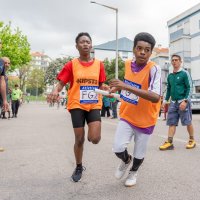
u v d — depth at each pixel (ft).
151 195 12.88
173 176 15.72
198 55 146.10
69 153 21.75
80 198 12.56
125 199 12.43
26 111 85.56
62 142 26.84
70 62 14.78
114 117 55.21
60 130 36.11
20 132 34.04
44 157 20.39
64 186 14.14
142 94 12.50
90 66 14.69
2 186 14.17
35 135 31.53
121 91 13.91
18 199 12.47
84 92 14.49
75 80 14.55
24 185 14.32
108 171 16.70
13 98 57.88
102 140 27.81
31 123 45.50
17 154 21.40
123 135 13.66
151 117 13.64
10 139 28.68
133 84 13.51
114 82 12.56
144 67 13.34
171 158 20.03
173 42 158.81
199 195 12.86
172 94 23.65
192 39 149.59
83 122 14.66
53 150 22.93
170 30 164.14
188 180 15.02
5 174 16.21
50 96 14.55
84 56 14.75
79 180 15.03
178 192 13.25
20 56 124.16
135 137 13.98
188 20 151.84
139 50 12.96
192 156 20.71
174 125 23.49
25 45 125.08
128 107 13.58
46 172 16.58
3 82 20.67
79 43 14.64
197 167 17.62
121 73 176.24
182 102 23.03
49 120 51.57
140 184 14.40
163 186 14.08
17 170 17.03
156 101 12.80
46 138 29.32
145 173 16.30
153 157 20.31
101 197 12.66
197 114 68.49
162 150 22.95
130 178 14.20
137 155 13.99
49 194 13.06
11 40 120.67
